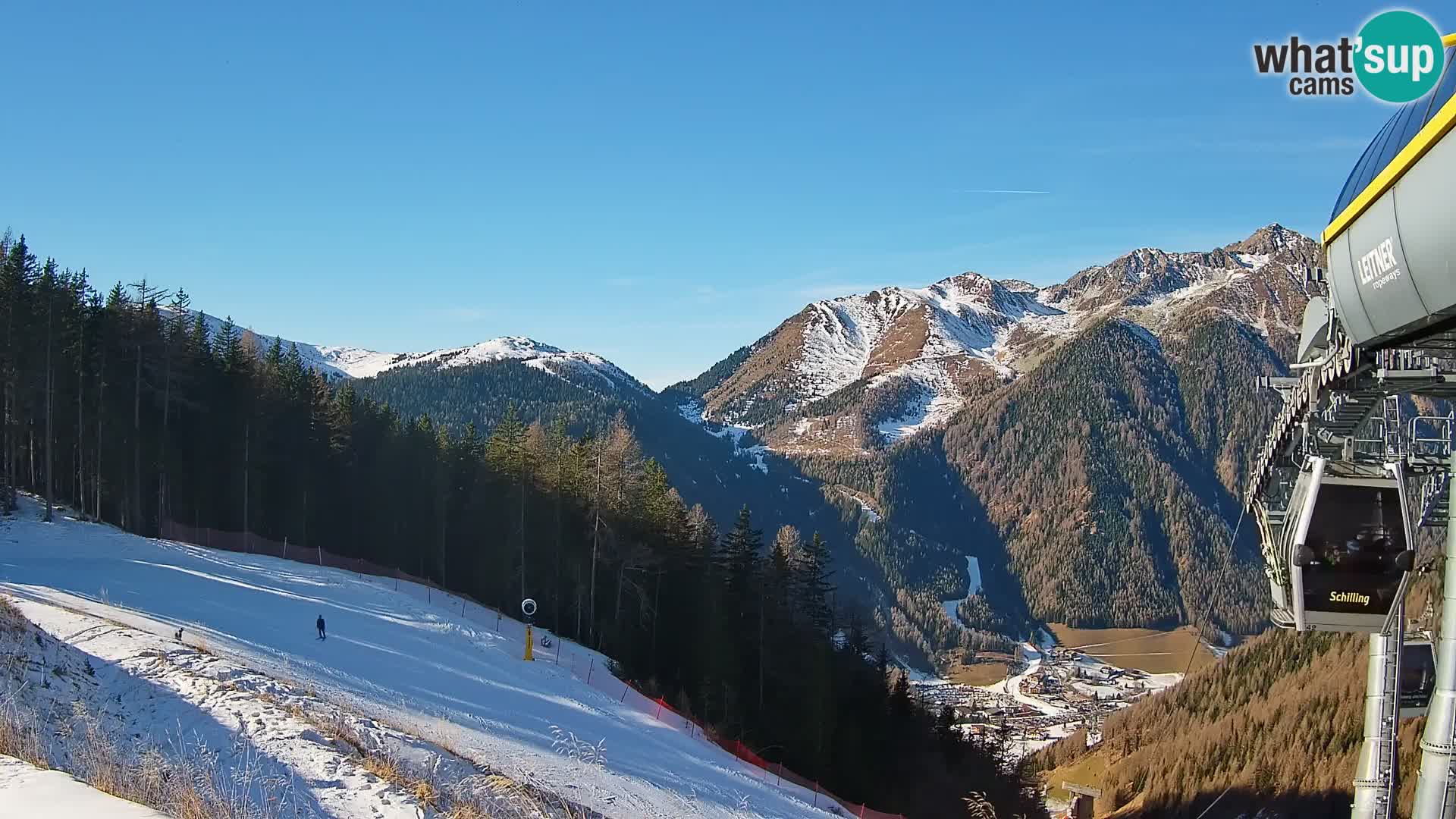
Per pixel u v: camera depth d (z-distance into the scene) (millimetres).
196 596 33906
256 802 11508
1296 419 25250
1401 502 17516
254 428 56781
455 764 16891
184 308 55594
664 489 62031
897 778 52812
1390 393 19641
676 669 53625
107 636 21344
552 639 47000
